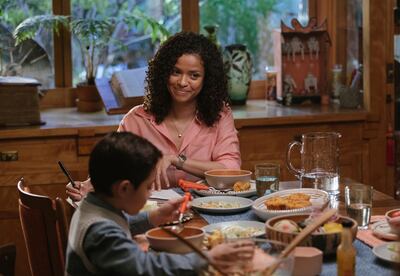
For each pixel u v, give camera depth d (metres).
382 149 3.87
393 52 3.84
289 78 4.20
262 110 3.95
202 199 2.38
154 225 2.07
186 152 2.88
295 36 4.19
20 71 4.11
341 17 4.17
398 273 1.63
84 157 3.49
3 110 3.47
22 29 3.89
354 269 1.64
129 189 1.76
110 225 1.71
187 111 2.91
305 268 1.68
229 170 2.64
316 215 1.89
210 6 4.35
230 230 1.99
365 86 3.88
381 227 2.03
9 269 2.29
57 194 3.48
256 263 1.56
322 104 4.20
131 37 4.26
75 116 3.84
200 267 1.61
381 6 3.81
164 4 4.30
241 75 4.12
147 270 1.64
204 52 2.84
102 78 4.07
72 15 4.20
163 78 2.85
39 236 2.14
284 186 2.67
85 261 1.70
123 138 1.78
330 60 4.29
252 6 4.41
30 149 3.44
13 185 3.44
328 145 2.56
